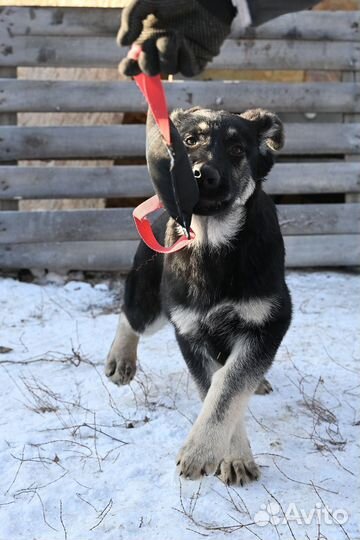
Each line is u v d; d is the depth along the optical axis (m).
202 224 3.42
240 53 6.52
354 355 4.88
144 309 4.25
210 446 3.02
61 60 6.38
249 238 3.44
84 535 2.86
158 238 4.16
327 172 6.75
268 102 6.62
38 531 2.90
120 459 3.44
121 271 6.78
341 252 6.83
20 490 3.18
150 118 2.62
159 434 3.69
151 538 2.84
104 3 6.88
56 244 6.54
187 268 3.52
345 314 5.75
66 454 3.48
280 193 6.75
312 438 3.66
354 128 6.75
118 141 6.53
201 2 2.00
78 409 3.99
